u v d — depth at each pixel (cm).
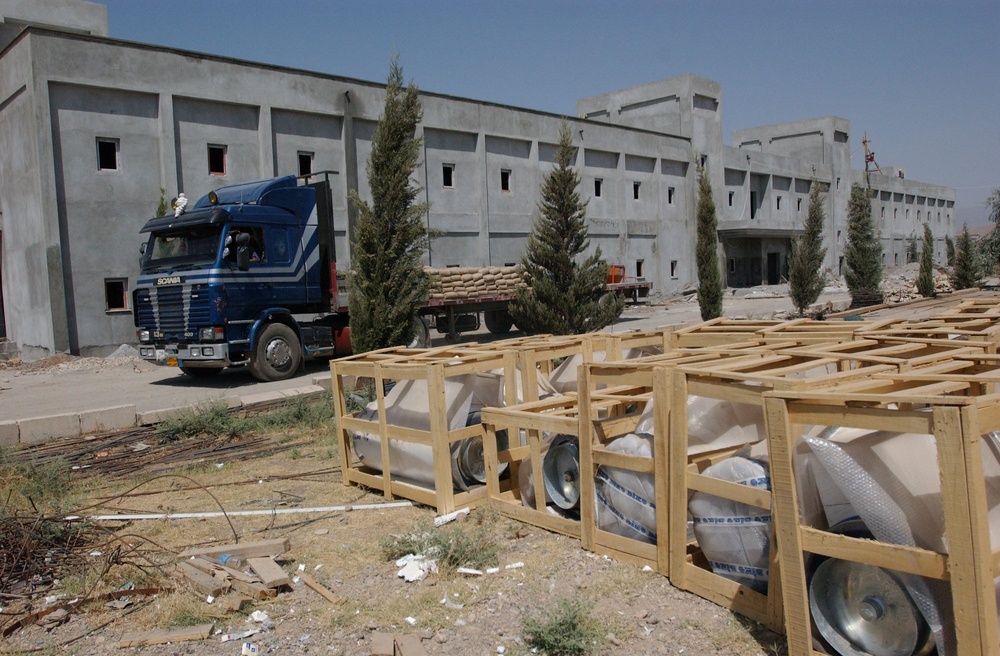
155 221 1496
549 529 578
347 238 2508
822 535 356
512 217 3106
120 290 2048
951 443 304
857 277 2772
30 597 499
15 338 2197
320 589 493
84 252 1972
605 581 479
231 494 741
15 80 1969
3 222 2208
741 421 486
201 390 1465
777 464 366
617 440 523
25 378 1745
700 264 2377
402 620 446
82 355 1970
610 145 3547
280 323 1516
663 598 452
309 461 862
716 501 441
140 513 675
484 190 2975
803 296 2542
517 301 1933
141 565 538
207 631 438
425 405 668
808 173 5131
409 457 670
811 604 372
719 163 4253
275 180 1514
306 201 1563
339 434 752
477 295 2134
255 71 2270
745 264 4591
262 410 1142
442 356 713
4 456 845
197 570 516
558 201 1869
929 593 330
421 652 401
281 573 505
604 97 4384
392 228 1436
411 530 598
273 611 468
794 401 362
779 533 369
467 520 614
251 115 2288
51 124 1903
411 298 1428
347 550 565
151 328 1495
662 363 532
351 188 2503
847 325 742
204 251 1423
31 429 977
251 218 1450
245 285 1438
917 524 339
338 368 746
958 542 305
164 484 787
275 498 720
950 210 7844
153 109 2081
